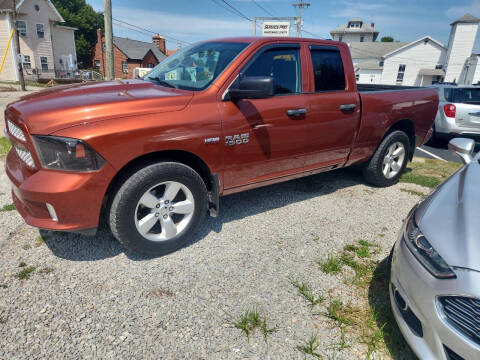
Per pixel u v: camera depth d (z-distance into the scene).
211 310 2.34
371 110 4.09
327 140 3.79
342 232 3.46
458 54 39.53
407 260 1.93
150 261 2.85
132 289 2.51
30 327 2.14
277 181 3.62
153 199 2.74
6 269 2.66
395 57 41.06
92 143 2.35
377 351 2.07
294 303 2.43
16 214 3.50
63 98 2.64
